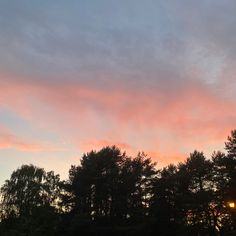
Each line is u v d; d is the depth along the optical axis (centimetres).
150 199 5481
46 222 5738
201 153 5766
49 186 7231
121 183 5412
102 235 4941
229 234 4997
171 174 5653
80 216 4862
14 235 5653
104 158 5656
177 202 5362
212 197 5084
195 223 5238
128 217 5209
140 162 5756
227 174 5391
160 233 5238
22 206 6925
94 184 5506
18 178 7269
